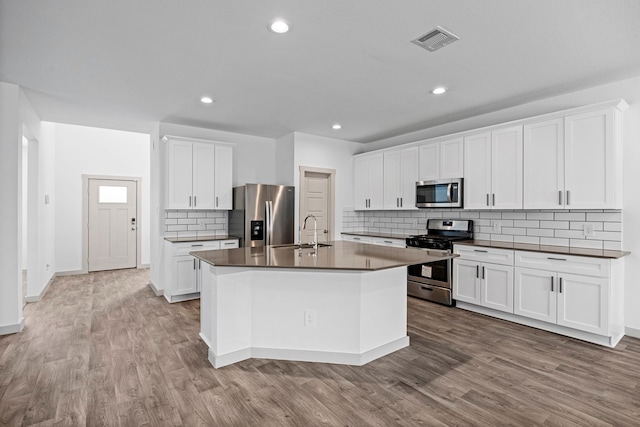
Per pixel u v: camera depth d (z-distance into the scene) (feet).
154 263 16.66
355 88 11.39
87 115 14.47
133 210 22.71
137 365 8.68
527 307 11.35
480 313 13.01
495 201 12.88
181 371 8.38
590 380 7.95
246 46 8.46
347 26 7.55
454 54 8.88
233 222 16.99
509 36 7.94
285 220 17.01
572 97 11.69
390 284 9.57
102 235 21.72
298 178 17.81
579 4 6.68
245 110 13.82
